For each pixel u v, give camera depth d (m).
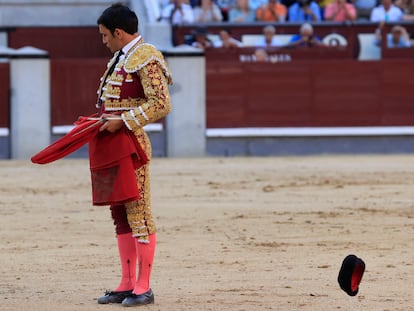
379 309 14.96
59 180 33.19
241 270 18.28
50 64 44.00
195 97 44.62
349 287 13.33
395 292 16.25
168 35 46.25
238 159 42.47
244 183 32.34
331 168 37.38
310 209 26.36
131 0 50.59
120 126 14.62
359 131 45.59
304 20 47.84
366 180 33.09
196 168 37.56
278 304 15.27
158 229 23.20
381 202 27.77
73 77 44.12
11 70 43.75
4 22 51.69
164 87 14.70
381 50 46.72
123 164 14.67
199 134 44.72
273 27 46.31
